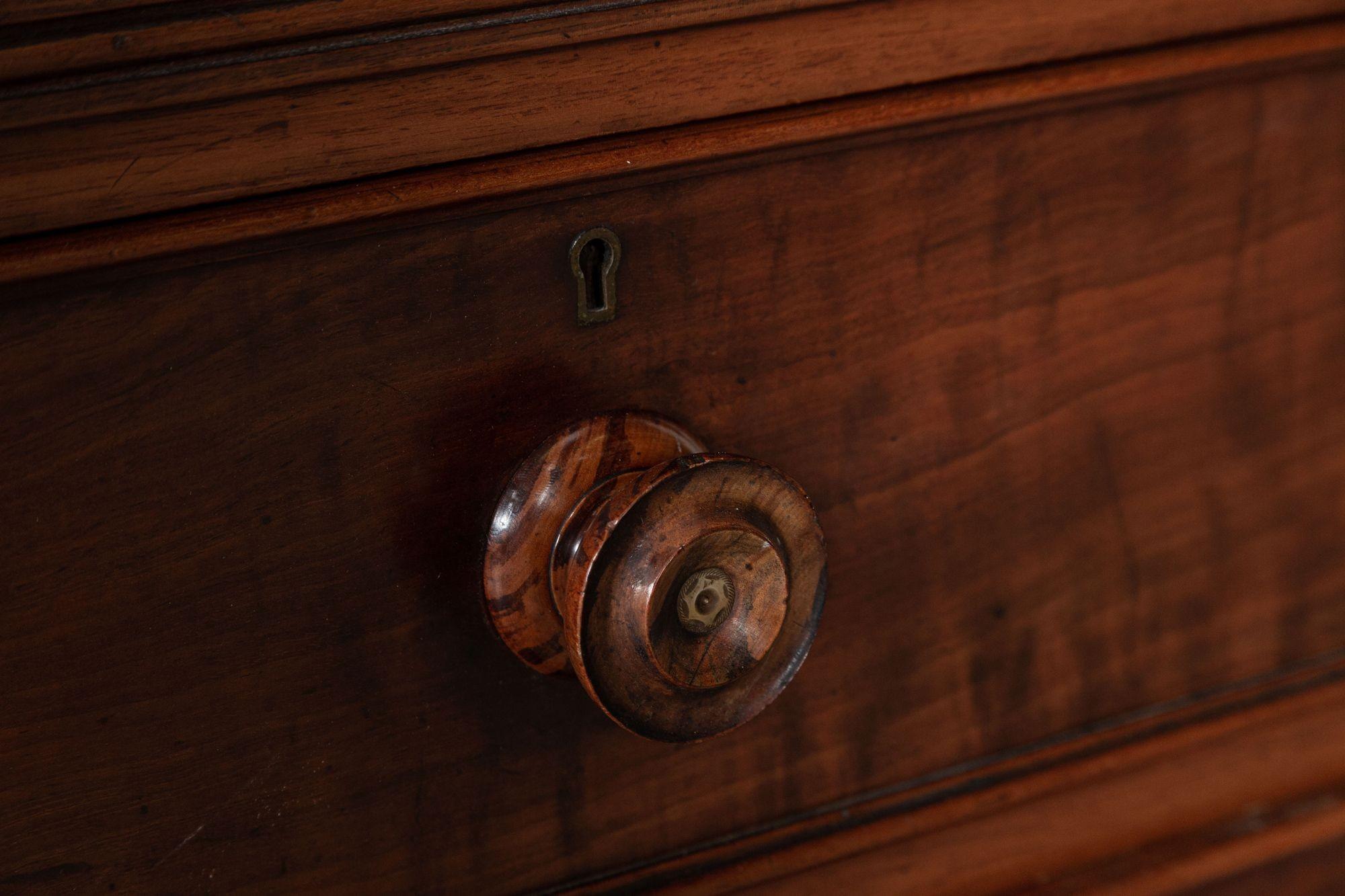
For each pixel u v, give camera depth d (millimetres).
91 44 389
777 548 432
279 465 426
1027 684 522
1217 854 551
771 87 442
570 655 423
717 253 452
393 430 433
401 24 407
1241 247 514
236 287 414
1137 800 544
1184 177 499
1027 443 502
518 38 415
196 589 426
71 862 429
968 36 457
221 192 407
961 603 506
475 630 453
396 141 416
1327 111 512
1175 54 481
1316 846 573
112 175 399
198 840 438
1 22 383
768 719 489
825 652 492
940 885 521
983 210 477
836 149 454
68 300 404
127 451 414
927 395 485
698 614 424
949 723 514
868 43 447
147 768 431
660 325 452
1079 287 495
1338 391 542
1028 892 533
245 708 436
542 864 475
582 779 474
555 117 426
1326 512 552
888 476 487
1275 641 557
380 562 439
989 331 488
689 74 434
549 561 443
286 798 444
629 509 415
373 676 446
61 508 412
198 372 416
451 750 458
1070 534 516
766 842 495
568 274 438
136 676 425
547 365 443
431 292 428
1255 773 560
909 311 476
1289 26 494
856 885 508
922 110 456
